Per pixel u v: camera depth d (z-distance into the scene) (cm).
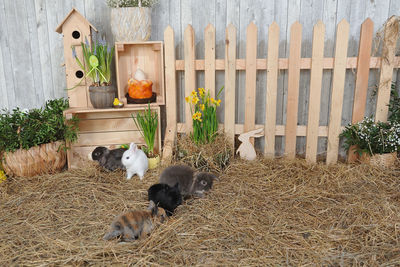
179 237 229
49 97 396
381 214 256
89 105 360
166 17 372
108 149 332
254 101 356
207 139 360
